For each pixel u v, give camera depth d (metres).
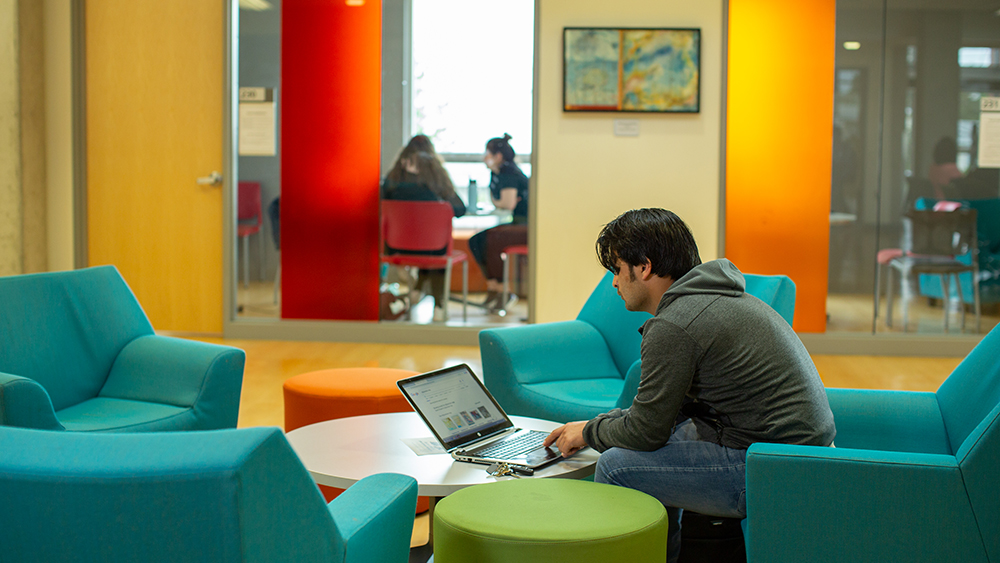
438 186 5.65
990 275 5.52
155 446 1.01
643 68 5.47
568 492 1.76
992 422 1.51
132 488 0.98
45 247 5.98
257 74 5.72
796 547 1.60
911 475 1.54
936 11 5.39
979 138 5.44
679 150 5.52
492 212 5.65
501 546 1.53
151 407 2.77
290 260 5.82
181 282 5.93
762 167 5.51
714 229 5.56
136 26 5.80
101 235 5.96
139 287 5.97
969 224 5.51
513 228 5.64
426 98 5.61
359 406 2.85
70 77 5.84
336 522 1.28
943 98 5.44
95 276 3.08
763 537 1.62
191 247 5.89
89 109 5.89
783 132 5.48
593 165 5.55
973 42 5.39
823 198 5.52
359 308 5.80
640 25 5.47
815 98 5.46
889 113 5.46
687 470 1.86
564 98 5.50
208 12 5.73
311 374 3.10
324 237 5.78
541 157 5.56
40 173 5.90
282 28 5.66
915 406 2.18
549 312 5.65
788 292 2.63
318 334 5.83
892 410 2.18
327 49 5.64
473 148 5.62
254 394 4.31
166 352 2.91
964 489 1.52
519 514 1.62
